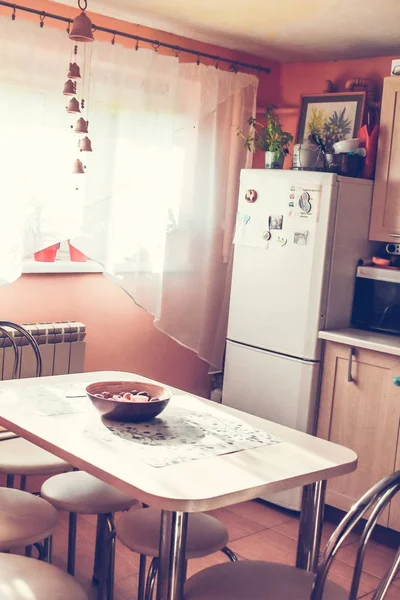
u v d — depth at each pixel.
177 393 2.77
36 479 3.88
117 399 2.35
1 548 2.13
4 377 3.62
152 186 4.04
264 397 3.96
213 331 4.53
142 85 3.92
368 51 4.28
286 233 3.84
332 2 3.36
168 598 1.88
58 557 3.17
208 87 4.25
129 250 4.00
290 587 2.01
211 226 4.39
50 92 3.59
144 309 4.11
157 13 3.82
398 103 3.85
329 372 3.76
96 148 3.80
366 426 3.63
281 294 3.87
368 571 3.30
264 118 4.74
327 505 3.89
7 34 3.41
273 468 2.01
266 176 3.92
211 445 2.17
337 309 3.86
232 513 3.83
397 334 3.80
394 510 3.52
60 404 2.48
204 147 4.29
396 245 3.94
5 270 3.56
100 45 3.74
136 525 2.35
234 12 3.68
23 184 3.56
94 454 2.00
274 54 4.56
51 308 3.89
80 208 3.78
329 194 3.70
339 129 4.29
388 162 3.90
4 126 3.47
